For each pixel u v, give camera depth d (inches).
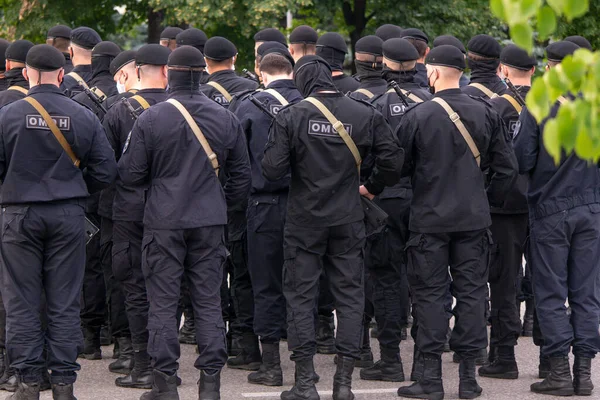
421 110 518.9
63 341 489.1
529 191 544.7
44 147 480.7
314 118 500.1
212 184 500.1
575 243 540.7
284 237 517.7
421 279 522.9
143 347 549.6
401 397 530.3
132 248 544.1
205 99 508.1
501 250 571.8
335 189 503.5
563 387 533.0
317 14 1759.4
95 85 637.3
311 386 511.8
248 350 593.3
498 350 577.6
